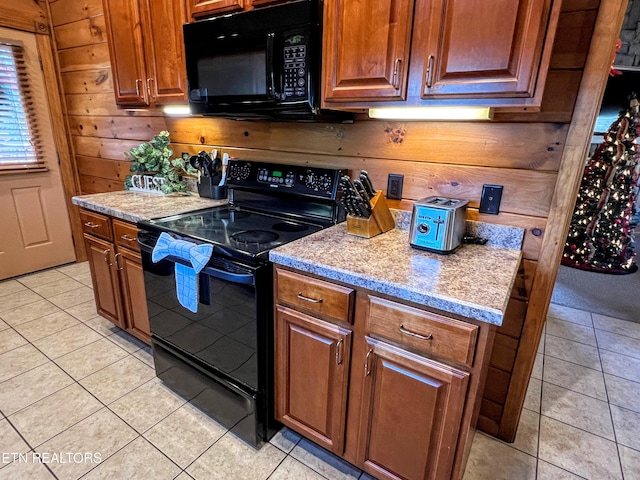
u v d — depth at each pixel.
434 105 1.23
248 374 1.53
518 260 1.33
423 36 1.17
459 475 1.19
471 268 1.24
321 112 1.50
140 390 1.92
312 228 1.74
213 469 1.50
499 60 1.08
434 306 1.05
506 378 1.61
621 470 1.56
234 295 1.46
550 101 1.28
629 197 3.86
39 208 3.24
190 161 2.28
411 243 1.41
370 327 1.21
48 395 1.86
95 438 1.62
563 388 2.06
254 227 1.74
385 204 1.62
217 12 1.63
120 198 2.29
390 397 1.23
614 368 2.26
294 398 1.52
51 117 3.15
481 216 1.50
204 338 1.64
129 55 2.04
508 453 1.63
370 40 1.27
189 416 1.77
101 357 2.18
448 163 1.53
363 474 1.50
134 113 2.70
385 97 1.29
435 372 1.11
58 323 2.53
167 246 1.59
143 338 2.18
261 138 2.05
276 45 1.43
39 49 2.97
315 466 1.54
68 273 3.34
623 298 3.29
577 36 1.19
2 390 1.88
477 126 1.43
